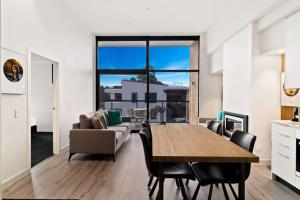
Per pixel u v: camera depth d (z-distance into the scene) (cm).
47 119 727
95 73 698
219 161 162
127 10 499
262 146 379
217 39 544
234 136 238
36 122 724
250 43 379
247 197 260
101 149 402
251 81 377
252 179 317
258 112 378
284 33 314
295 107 337
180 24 591
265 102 378
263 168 365
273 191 277
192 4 464
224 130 505
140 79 712
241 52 417
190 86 714
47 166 370
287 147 286
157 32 663
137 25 604
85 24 600
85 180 308
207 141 219
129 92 717
